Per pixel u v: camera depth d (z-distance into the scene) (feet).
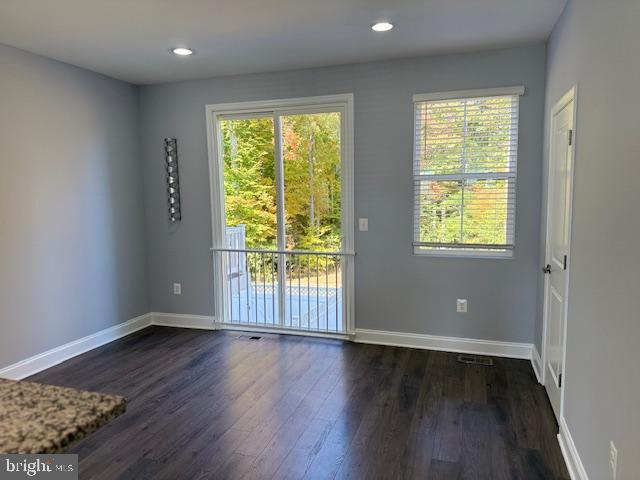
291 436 8.14
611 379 5.38
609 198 5.60
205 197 14.33
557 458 7.43
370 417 8.79
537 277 11.41
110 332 13.64
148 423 8.63
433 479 6.90
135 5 8.31
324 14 8.91
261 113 13.60
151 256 15.17
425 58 11.78
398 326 12.81
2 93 10.27
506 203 11.64
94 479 6.95
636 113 4.76
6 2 8.09
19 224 10.72
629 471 4.77
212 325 14.69
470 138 11.71
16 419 3.11
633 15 4.89
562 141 8.61
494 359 11.75
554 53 9.65
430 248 12.44
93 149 12.90
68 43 10.35
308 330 13.71
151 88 14.43
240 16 8.95
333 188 13.19
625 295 4.98
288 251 13.67
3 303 10.37
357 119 12.52
